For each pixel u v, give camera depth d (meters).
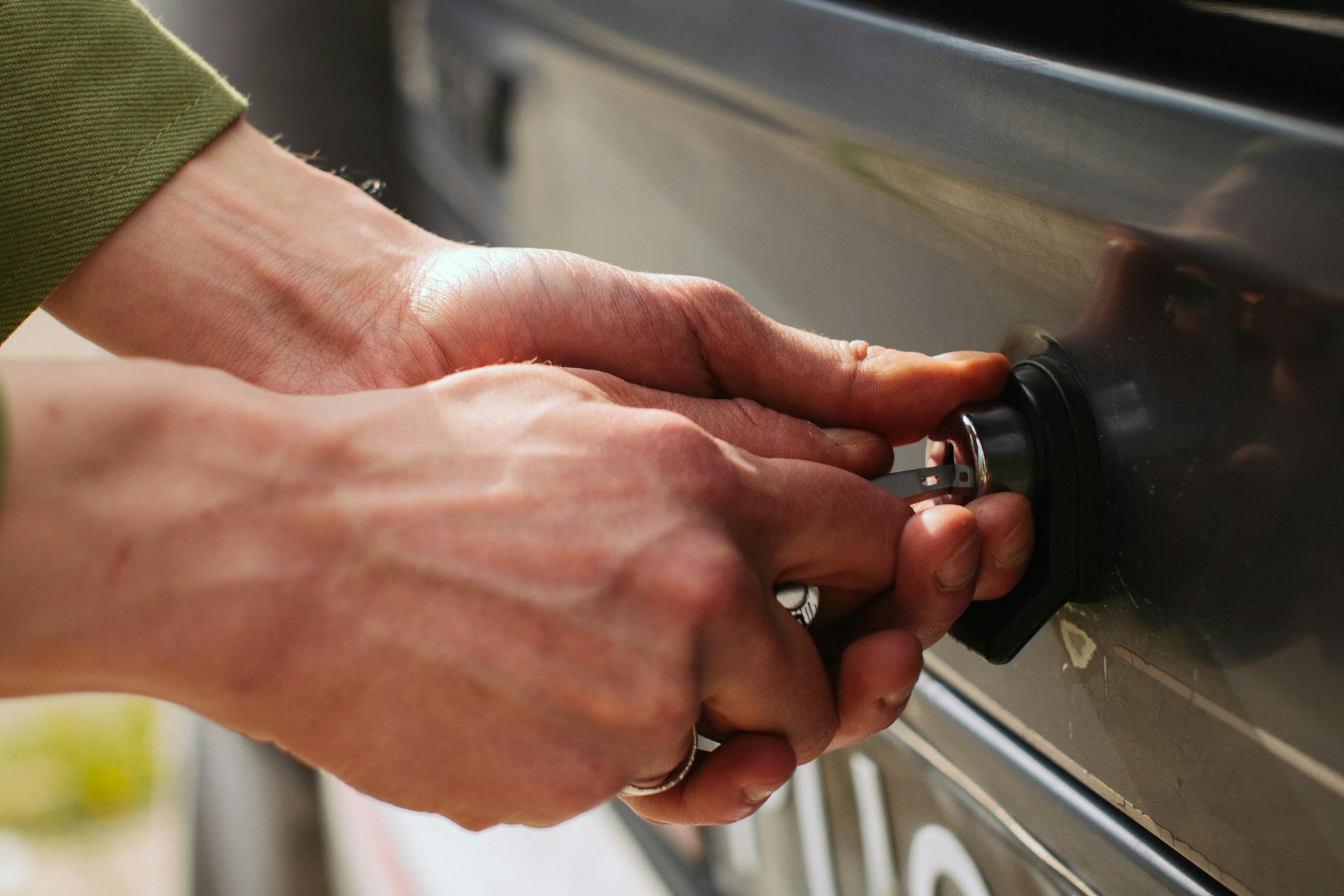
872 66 0.75
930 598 0.69
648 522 0.60
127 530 0.54
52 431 0.54
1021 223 0.65
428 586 0.58
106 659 0.56
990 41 0.67
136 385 0.56
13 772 3.11
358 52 1.88
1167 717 0.63
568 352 0.85
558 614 0.59
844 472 0.70
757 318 0.82
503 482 0.60
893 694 0.69
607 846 1.31
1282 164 0.52
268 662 0.57
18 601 0.53
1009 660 0.72
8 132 0.86
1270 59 0.55
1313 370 0.52
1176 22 0.59
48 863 2.83
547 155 1.27
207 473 0.56
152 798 3.07
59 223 0.89
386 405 0.62
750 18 0.87
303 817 1.77
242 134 0.98
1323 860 0.56
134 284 0.91
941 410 0.74
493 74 1.39
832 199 0.80
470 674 0.59
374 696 0.59
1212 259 0.55
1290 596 0.54
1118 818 0.68
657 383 0.86
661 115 1.00
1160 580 0.62
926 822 0.83
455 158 1.61
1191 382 0.58
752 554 0.64
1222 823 0.61
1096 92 0.60
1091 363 0.64
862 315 0.80
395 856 1.53
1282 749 0.56
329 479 0.58
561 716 0.59
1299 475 0.53
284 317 0.90
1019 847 0.75
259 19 1.83
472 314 0.86
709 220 0.96
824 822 0.94
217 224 0.92
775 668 0.64
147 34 0.92
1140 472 0.62
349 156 1.90
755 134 0.86
